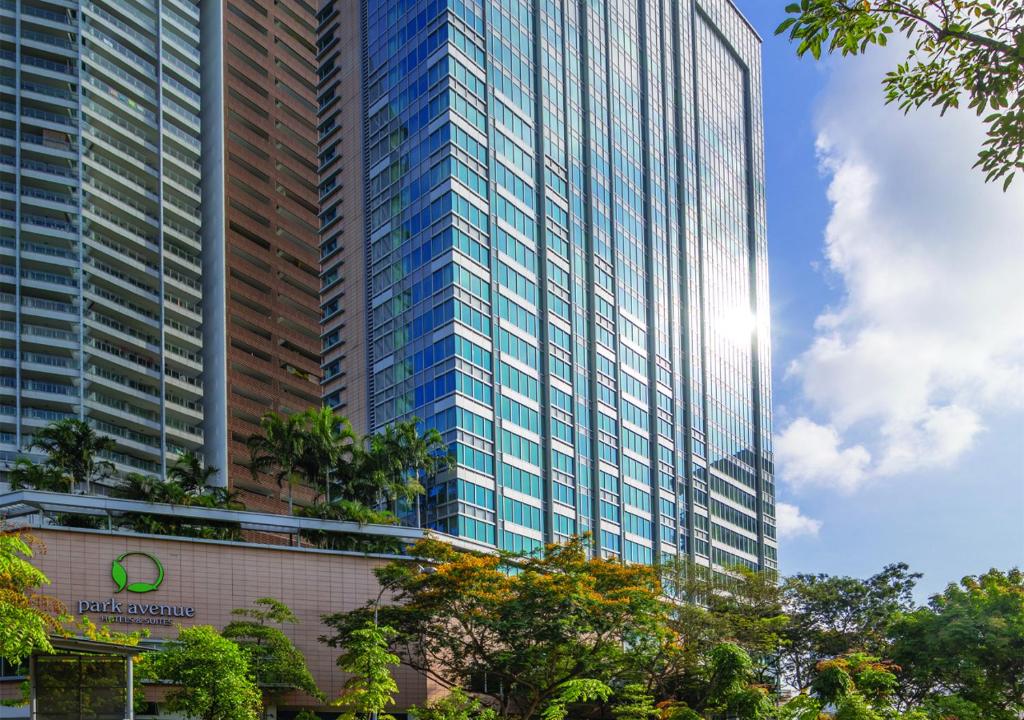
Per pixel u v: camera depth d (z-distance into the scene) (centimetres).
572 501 10719
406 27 11069
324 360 11350
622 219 12575
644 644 6172
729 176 15750
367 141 11406
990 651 6097
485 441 9712
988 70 1348
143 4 13188
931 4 1358
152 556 6438
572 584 5872
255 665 5500
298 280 14862
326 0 12494
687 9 15100
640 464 12006
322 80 12375
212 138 13775
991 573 6962
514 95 11138
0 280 11438
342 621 6216
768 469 15450
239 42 14612
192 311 13100
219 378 12975
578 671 5912
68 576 6184
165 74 13425
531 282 10838
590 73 12456
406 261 10425
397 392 10200
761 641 7144
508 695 6206
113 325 12144
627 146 13000
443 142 10188
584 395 11269
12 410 11200
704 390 13800
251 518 7169
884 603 8212
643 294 12762
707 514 13262
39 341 11419
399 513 9731
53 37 12344
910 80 1423
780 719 4950
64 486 9206
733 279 15350
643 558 11675
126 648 3006
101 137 12381
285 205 14938
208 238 13488
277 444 8881
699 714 5900
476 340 9894
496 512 9631
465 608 5919
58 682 2938
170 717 5559
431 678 6769
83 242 11912
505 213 10656
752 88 17012
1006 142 1352
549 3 11969
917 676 6184
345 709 6506
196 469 9481
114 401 12038
